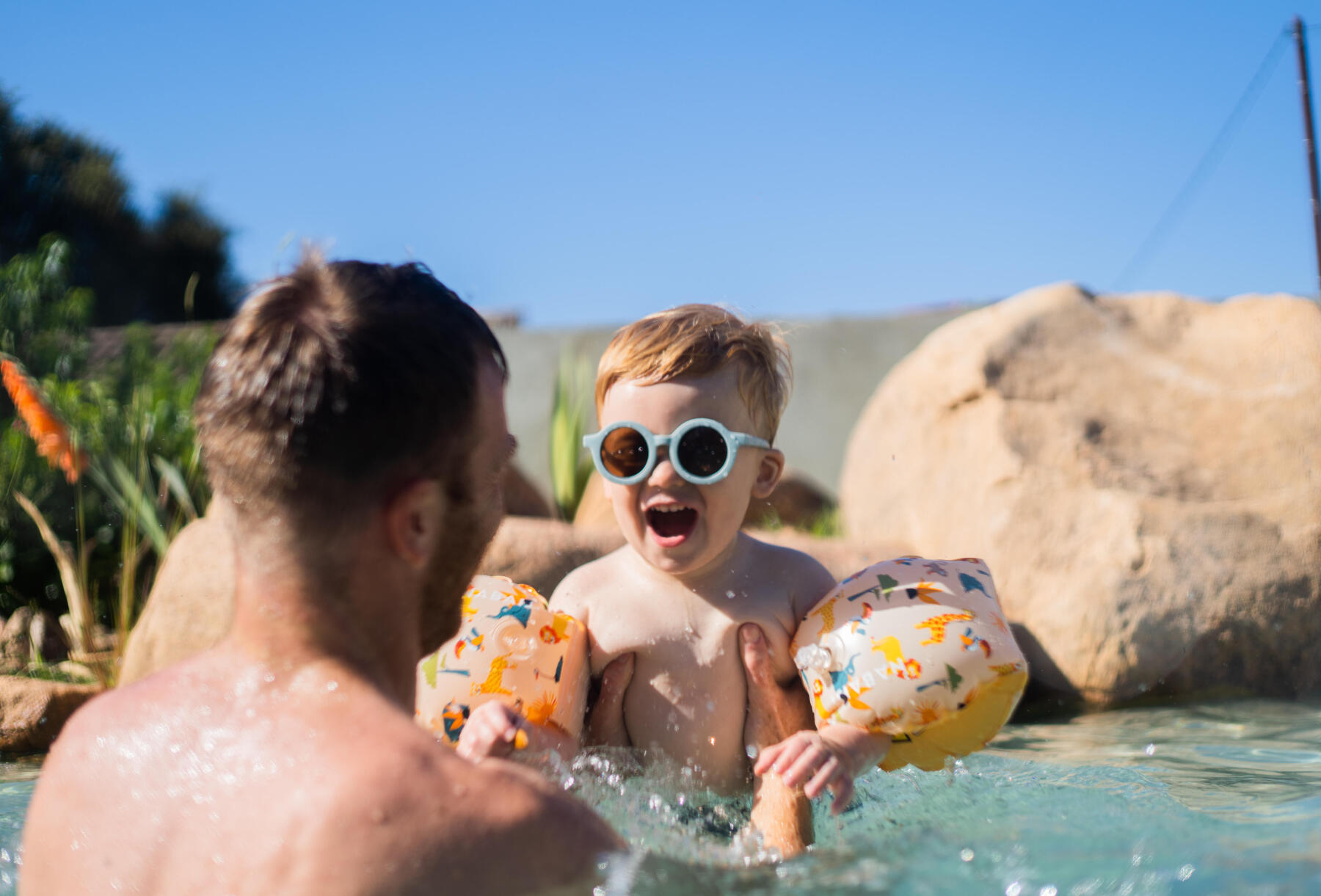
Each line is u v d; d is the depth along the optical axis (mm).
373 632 1334
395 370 1290
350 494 1283
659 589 2605
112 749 1303
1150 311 6277
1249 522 4816
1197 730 3699
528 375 12000
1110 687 4504
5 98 20688
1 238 19766
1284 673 4555
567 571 4902
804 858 1747
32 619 5887
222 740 1247
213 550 4844
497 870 1188
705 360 2568
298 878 1120
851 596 2490
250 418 1272
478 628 2396
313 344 1274
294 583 1300
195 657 1403
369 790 1171
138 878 1194
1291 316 5766
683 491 2512
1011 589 5020
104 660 5383
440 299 1398
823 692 2365
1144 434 5516
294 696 1263
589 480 7855
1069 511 5059
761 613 2561
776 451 2764
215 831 1182
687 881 1450
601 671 2584
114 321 20859
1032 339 6145
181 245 22625
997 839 1799
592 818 1371
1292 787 2551
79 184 20922
